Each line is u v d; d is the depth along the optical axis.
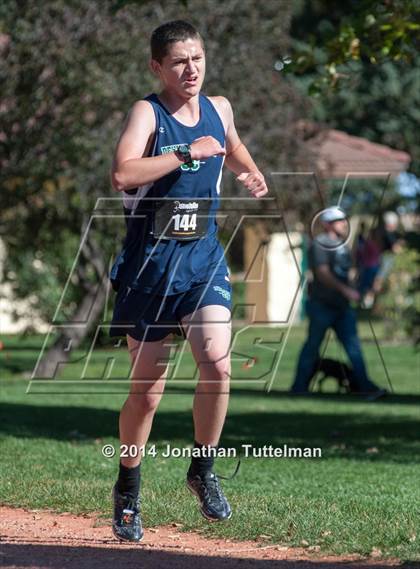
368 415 26.73
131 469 11.46
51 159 31.09
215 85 35.94
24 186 32.03
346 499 14.08
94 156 30.78
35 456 17.86
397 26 20.08
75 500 13.84
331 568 10.43
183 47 10.62
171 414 26.27
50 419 24.47
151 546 11.48
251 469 17.78
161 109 10.73
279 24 38.47
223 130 11.05
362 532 11.79
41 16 30.31
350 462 19.03
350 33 20.47
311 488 15.51
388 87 72.25
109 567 10.34
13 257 42.19
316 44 21.62
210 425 11.16
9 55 30.53
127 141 10.53
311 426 24.64
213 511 11.36
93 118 31.12
